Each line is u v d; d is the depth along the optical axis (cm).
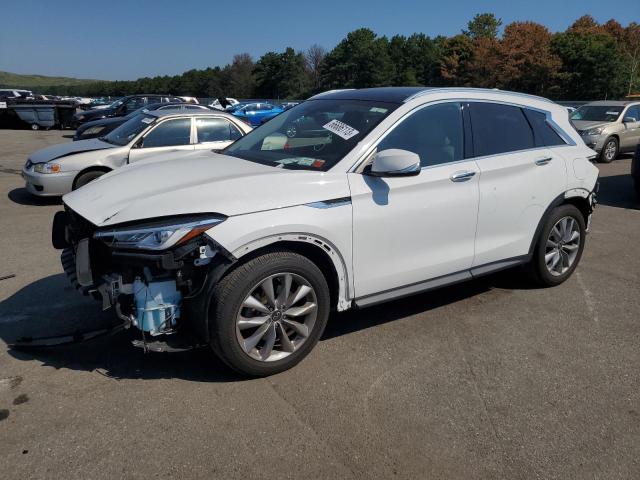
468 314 426
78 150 802
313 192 319
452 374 335
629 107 1470
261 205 302
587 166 475
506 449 267
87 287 314
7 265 528
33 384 311
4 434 266
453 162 386
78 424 275
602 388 324
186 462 250
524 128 441
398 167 320
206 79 11238
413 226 361
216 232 287
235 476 243
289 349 326
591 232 704
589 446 271
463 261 398
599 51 6656
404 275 366
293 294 322
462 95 405
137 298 297
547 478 248
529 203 432
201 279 298
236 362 307
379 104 381
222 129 856
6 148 1723
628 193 996
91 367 331
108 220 294
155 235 285
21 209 798
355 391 313
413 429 280
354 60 9131
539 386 324
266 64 10138
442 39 9894
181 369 331
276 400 301
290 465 251
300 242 317
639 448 270
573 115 1559
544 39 6762
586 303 453
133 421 278
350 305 352
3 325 391
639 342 384
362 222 336
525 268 471
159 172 351
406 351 363
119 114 2300
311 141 374
